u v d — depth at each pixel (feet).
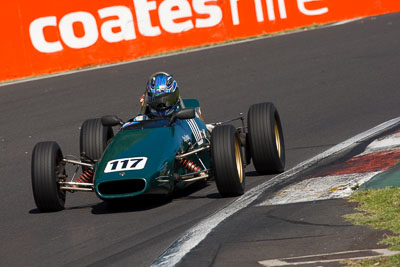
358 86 172.86
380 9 260.42
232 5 248.52
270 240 69.15
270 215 79.05
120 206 94.07
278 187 94.84
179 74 205.98
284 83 183.93
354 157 106.73
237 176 90.53
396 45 210.38
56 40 228.63
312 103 162.50
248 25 250.57
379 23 245.45
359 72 186.19
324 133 134.51
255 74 196.65
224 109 165.27
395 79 175.11
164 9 240.53
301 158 116.37
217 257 65.57
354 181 88.99
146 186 84.28
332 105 158.40
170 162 89.25
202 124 108.37
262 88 181.27
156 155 88.58
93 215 90.12
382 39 220.43
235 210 83.76
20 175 125.70
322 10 257.14
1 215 97.55
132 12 236.63
